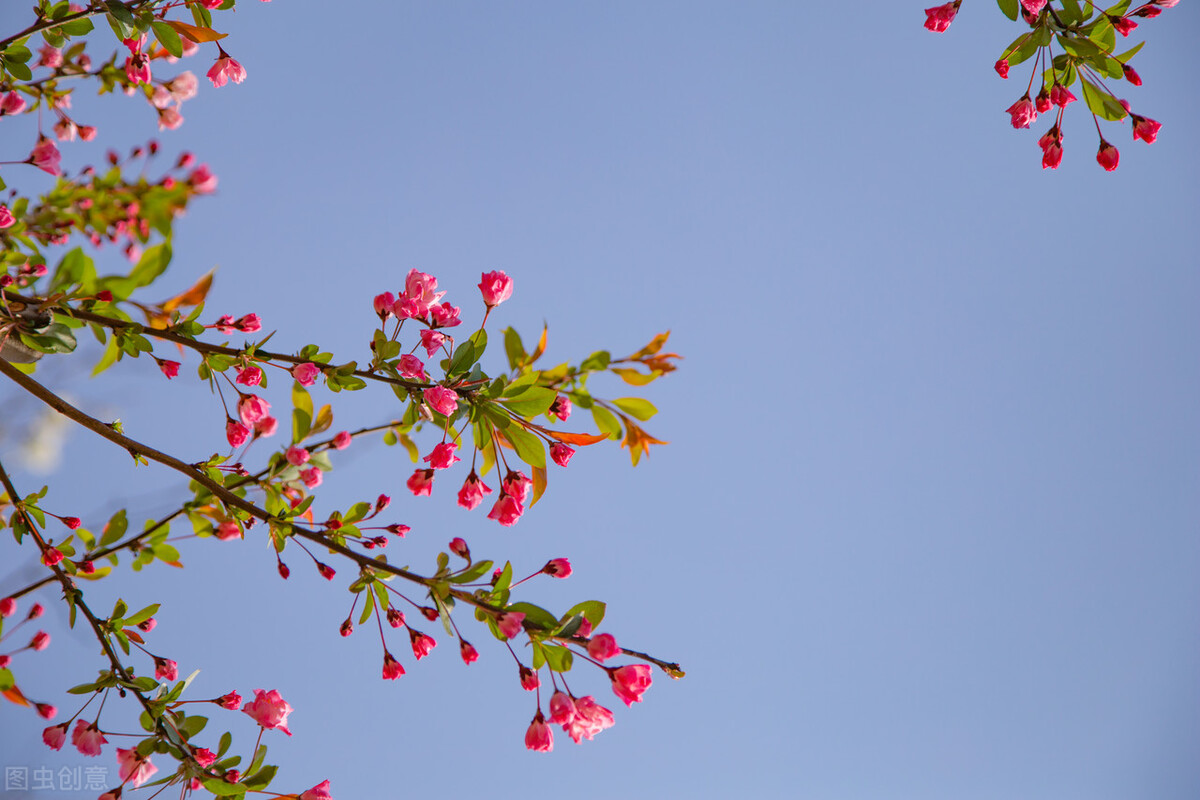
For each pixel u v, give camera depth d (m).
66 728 1.12
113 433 1.10
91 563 1.16
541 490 1.12
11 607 1.15
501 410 1.11
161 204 1.12
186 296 1.10
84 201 1.11
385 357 1.11
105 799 1.08
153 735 1.11
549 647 1.04
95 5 1.14
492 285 1.12
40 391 1.09
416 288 1.12
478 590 1.05
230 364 1.11
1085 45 1.06
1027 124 1.11
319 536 1.10
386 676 1.10
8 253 1.10
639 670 1.03
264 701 1.12
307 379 1.10
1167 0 1.05
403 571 1.07
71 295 1.02
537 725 1.03
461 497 1.11
